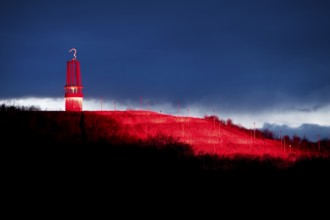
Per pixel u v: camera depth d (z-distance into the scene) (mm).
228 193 52375
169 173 58000
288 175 61500
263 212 47125
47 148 63656
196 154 68250
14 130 68812
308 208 48719
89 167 57812
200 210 46719
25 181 51969
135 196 49656
